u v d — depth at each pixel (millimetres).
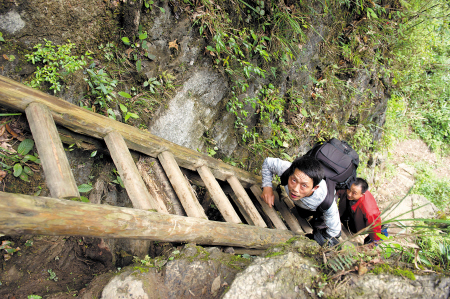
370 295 1585
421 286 1602
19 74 2143
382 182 6840
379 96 6391
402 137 8023
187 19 3039
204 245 2480
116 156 2189
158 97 3033
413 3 6805
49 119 1939
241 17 3529
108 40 2662
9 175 1999
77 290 2074
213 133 3691
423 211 5707
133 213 1772
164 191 2568
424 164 7570
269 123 4312
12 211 1278
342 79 5535
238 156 4117
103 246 2299
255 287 1604
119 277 1779
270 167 3068
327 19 4770
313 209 2719
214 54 3375
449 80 8430
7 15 2043
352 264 1703
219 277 1859
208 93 3471
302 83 4703
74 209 1507
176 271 1868
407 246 1761
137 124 2857
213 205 3939
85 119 2203
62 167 1742
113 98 2678
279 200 3523
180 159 2818
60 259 2209
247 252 2699
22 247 2031
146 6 2684
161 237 1922
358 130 6094
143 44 2768
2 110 1981
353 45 5461
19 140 2062
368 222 3250
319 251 1854
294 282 1641
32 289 2010
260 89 4105
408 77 7848
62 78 2301
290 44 4125
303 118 4785
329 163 2689
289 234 3051
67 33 2361
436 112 8336
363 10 5402
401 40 6668
